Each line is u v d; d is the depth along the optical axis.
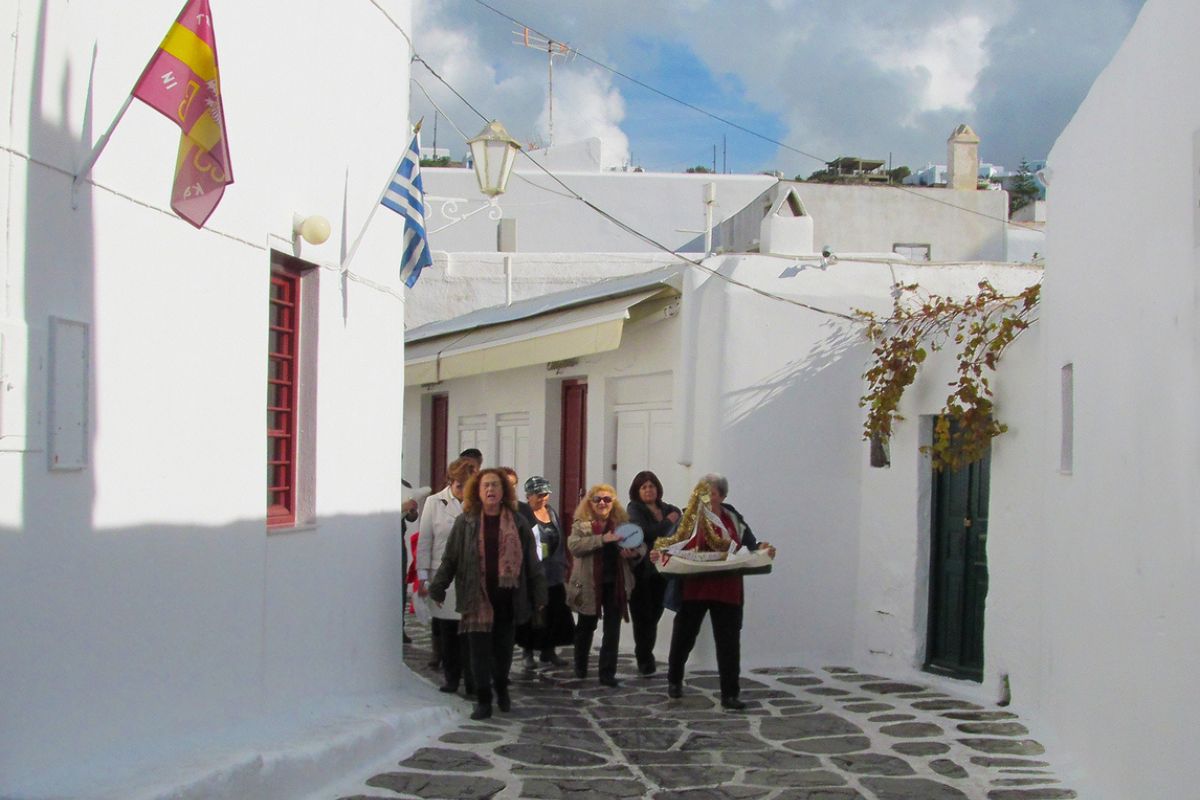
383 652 9.10
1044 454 8.63
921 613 10.77
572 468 15.30
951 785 6.98
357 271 8.59
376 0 8.87
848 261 12.10
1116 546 6.60
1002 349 9.47
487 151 10.70
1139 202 6.31
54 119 5.17
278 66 7.29
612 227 25.98
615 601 10.47
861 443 11.77
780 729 8.57
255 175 7.01
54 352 5.16
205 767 5.57
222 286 6.65
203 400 6.45
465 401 18.31
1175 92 5.74
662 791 6.81
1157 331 5.90
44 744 5.12
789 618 11.59
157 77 5.22
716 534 9.31
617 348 12.84
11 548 4.91
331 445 8.16
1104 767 6.70
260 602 7.10
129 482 5.77
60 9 5.19
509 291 20.25
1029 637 8.99
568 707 9.38
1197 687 5.18
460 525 8.91
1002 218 25.77
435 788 6.68
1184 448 5.44
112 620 5.63
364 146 8.72
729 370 11.69
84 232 5.39
